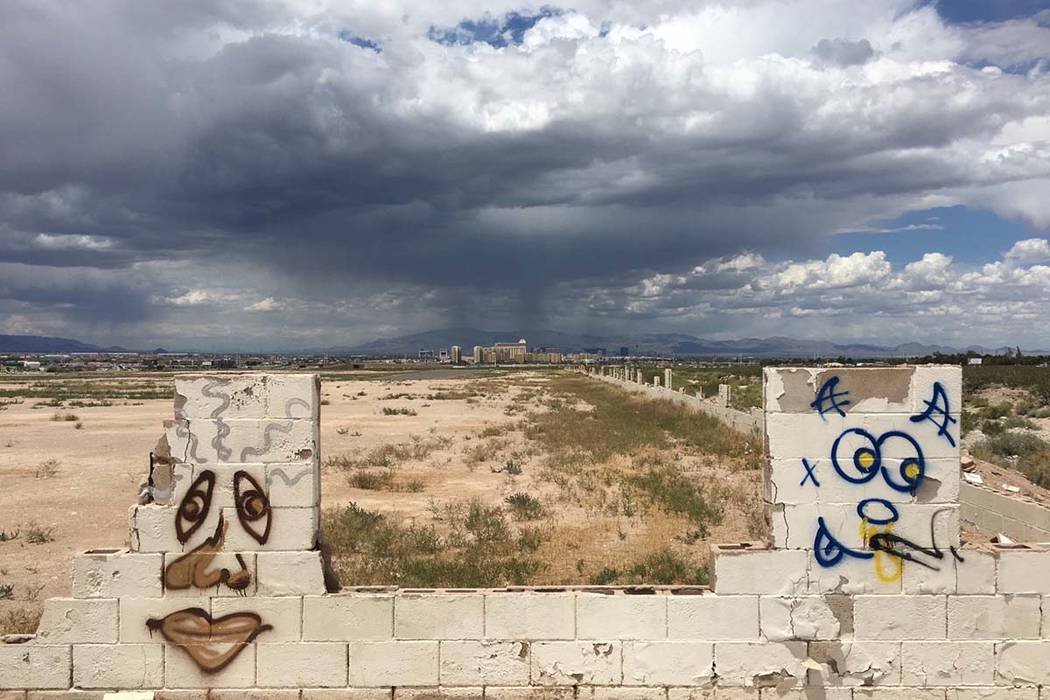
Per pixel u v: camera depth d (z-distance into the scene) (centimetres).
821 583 625
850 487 625
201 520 623
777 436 628
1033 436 2239
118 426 3092
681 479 1755
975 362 6275
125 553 625
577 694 625
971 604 620
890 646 623
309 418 624
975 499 1170
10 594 925
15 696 617
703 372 8888
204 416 623
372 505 1504
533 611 626
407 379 9438
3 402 4519
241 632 623
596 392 5822
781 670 623
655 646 623
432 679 625
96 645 620
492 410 4272
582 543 1193
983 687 620
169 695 620
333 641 623
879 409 625
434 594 629
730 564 625
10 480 1755
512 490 1670
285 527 624
